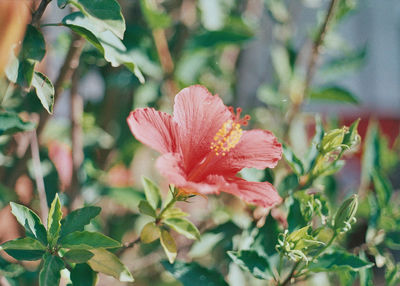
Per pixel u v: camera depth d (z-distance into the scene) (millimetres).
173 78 622
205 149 442
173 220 447
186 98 443
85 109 699
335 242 549
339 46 683
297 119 693
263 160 446
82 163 601
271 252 490
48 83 424
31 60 415
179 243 632
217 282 475
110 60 438
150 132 410
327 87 646
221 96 774
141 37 600
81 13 437
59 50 646
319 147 482
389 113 1368
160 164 396
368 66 1435
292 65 700
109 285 599
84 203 612
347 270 449
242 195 408
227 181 428
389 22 1439
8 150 587
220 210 631
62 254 417
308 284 583
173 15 697
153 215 446
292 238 441
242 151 447
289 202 484
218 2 627
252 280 604
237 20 644
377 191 536
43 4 424
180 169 413
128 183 698
